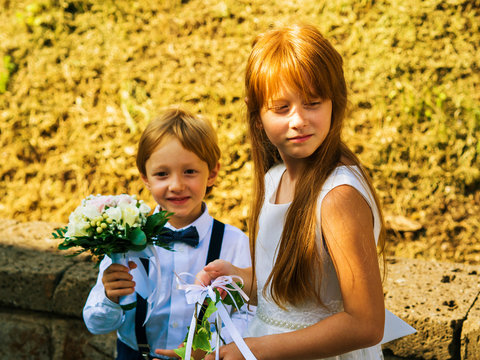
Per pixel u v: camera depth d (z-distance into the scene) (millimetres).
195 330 1278
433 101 2984
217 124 3105
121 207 1355
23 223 2764
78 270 2289
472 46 3080
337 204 1089
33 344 2393
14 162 3252
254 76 1146
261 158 1354
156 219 1386
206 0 3512
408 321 1838
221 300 1262
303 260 1140
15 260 2361
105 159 3145
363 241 1079
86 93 3350
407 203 2771
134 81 3322
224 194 2922
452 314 1835
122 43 3473
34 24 3598
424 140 2910
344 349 1085
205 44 3371
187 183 1600
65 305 2275
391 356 1909
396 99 3018
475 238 2609
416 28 3154
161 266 1655
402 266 2236
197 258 1672
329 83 1110
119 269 1420
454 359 1835
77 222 1331
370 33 3191
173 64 3348
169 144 1574
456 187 2789
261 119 1178
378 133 2967
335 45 3201
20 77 3461
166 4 3549
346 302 1083
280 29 1165
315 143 1124
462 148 2865
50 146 3256
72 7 3646
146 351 1611
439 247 2602
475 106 2924
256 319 1334
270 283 1268
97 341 2326
